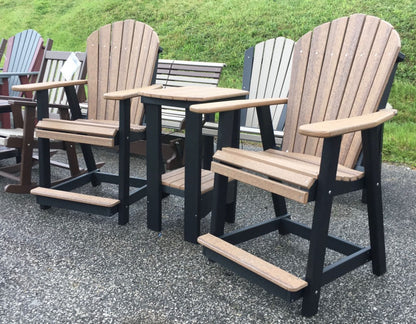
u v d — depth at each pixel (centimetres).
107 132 220
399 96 410
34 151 370
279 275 158
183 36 550
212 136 300
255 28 512
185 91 219
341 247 192
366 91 197
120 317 157
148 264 194
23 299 167
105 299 168
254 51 347
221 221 193
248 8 525
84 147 278
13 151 312
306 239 213
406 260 202
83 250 205
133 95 217
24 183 270
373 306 166
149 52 265
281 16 502
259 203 275
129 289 175
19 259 196
